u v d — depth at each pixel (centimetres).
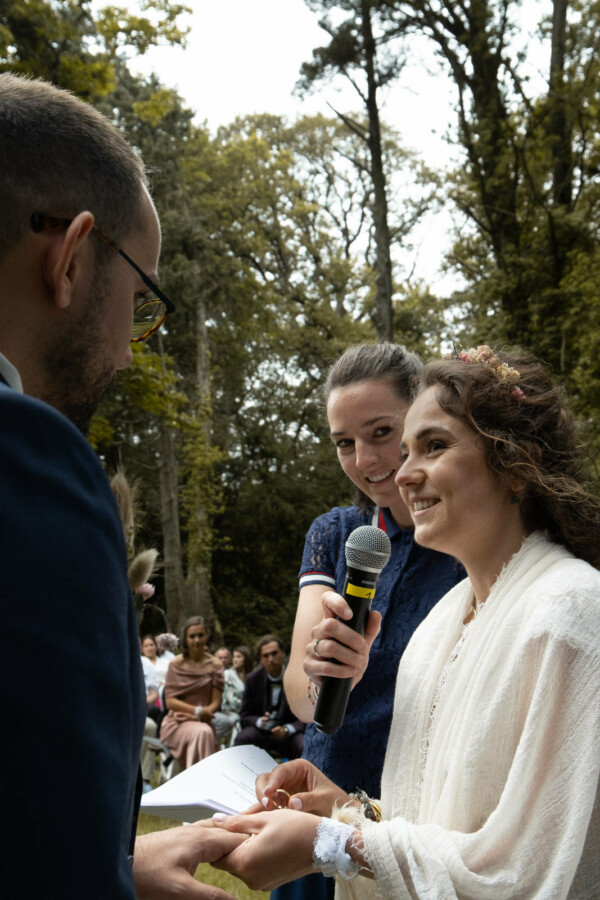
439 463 161
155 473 2788
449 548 166
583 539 158
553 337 1709
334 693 175
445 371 166
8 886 79
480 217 1958
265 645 796
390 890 139
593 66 1797
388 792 172
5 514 84
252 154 3077
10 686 81
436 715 164
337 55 1795
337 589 225
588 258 1698
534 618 144
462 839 137
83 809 82
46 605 84
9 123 114
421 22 1811
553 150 1903
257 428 3078
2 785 80
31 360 116
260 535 3027
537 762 135
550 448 163
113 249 121
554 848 132
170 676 900
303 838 148
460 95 1884
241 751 204
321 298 3244
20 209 113
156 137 2620
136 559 349
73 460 92
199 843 151
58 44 1352
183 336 2734
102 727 86
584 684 135
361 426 216
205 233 2697
